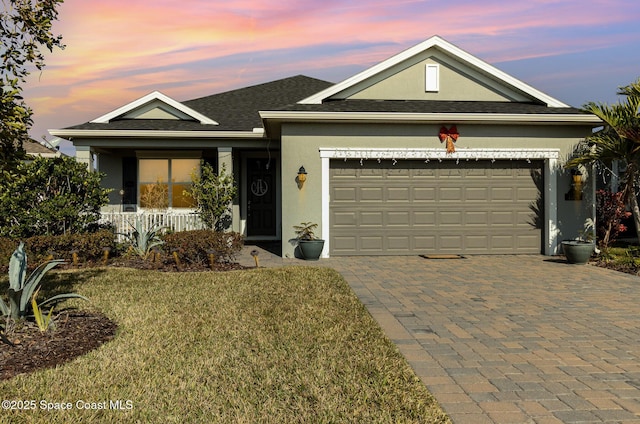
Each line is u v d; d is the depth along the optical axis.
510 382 4.02
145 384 3.90
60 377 4.00
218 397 3.70
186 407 3.53
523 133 11.62
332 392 3.79
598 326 5.71
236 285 7.77
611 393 3.81
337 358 4.52
